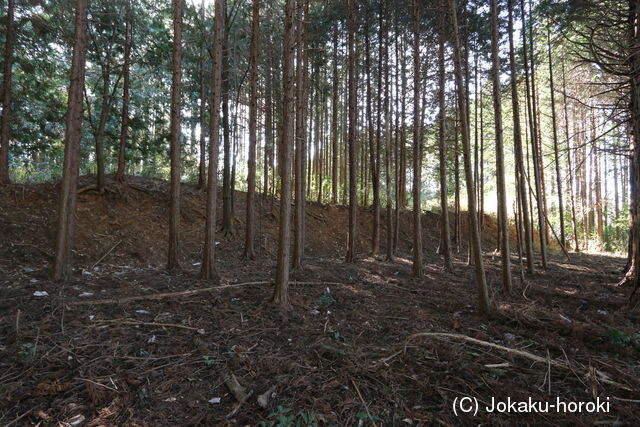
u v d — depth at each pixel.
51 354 3.32
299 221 8.57
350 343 3.89
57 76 10.89
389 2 10.69
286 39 5.12
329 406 2.62
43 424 2.37
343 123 19.12
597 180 19.30
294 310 5.05
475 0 9.49
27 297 4.87
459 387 2.96
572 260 13.01
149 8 11.04
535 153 10.74
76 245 8.42
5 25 9.22
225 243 10.98
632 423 2.45
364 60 12.70
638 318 4.92
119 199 10.45
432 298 6.24
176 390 2.85
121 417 2.47
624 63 5.75
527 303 5.73
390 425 2.46
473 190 5.22
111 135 11.48
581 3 7.05
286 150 5.14
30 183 9.98
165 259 9.33
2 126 9.32
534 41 12.43
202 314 4.72
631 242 9.16
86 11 6.20
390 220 11.33
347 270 9.05
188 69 12.29
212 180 6.79
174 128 7.27
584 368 3.21
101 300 4.89
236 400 2.72
